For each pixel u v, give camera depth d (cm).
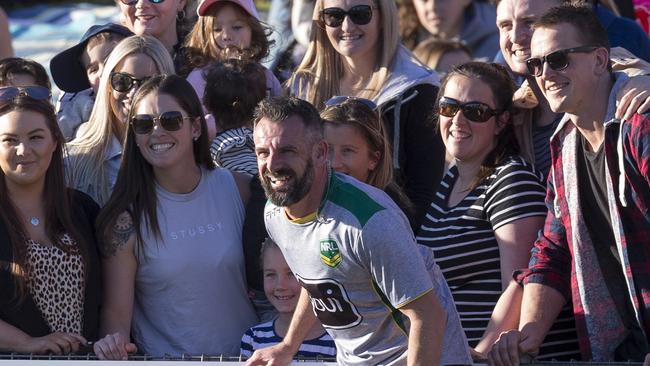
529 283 1538
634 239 1420
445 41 2783
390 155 1711
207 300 1639
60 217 1602
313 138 1267
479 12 3022
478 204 1650
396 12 1978
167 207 1644
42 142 1582
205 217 1658
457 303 1630
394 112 1905
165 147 1622
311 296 1365
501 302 1567
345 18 1950
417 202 1844
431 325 1280
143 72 1812
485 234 1636
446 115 1677
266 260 1614
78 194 1686
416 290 1273
